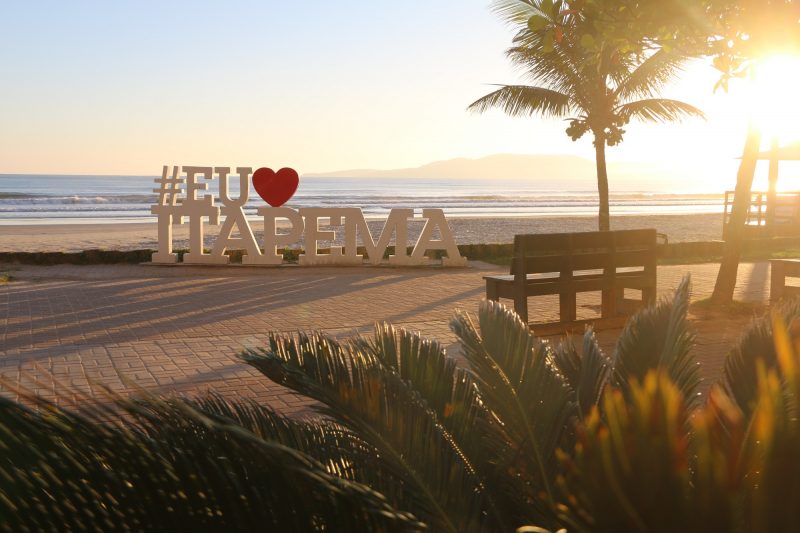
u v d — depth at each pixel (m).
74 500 1.85
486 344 3.24
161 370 7.15
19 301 11.35
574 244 8.51
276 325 9.55
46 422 1.90
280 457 1.88
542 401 2.93
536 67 15.68
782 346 1.81
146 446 2.03
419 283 13.76
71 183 181.88
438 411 2.92
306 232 15.95
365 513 2.07
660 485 1.43
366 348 3.16
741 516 1.53
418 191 159.38
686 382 3.21
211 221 15.89
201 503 2.00
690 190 189.75
